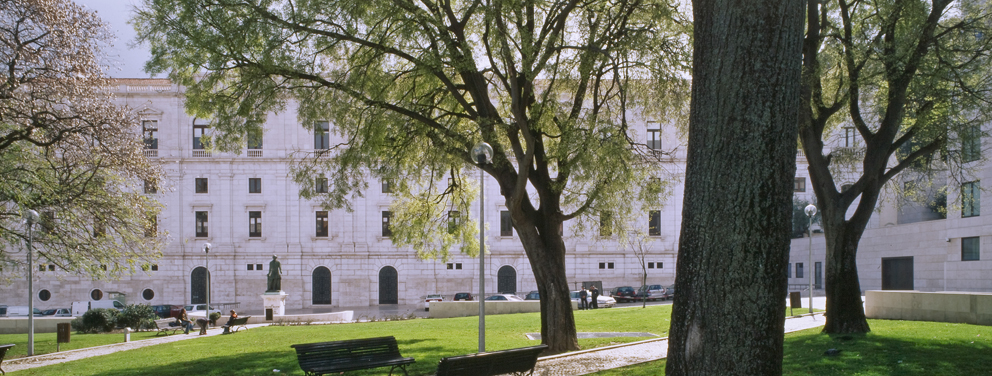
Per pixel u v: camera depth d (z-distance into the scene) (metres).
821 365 11.86
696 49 7.60
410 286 54.69
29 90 21.77
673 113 18.42
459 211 22.89
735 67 7.18
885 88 18.16
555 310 16.20
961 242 37.41
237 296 52.84
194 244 52.72
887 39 16.47
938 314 19.80
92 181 23.20
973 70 16.88
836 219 16.62
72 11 22.30
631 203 18.19
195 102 16.56
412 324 27.34
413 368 13.41
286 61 15.91
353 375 12.59
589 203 16.66
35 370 15.72
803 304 30.83
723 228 7.10
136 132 27.34
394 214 24.08
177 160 52.34
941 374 10.74
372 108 16.55
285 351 17.28
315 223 54.28
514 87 14.44
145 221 26.00
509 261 54.78
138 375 13.77
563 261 16.64
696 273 7.23
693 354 7.12
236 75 17.38
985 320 18.36
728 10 7.27
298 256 53.59
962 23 16.73
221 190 53.06
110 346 22.55
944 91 16.47
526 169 14.90
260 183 53.56
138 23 16.14
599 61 16.89
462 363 9.66
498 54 15.80
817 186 16.91
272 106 17.06
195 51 15.76
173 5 15.54
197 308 44.84
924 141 19.41
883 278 46.31
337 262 54.19
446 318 31.88
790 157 7.24
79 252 24.34
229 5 15.46
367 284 54.31
